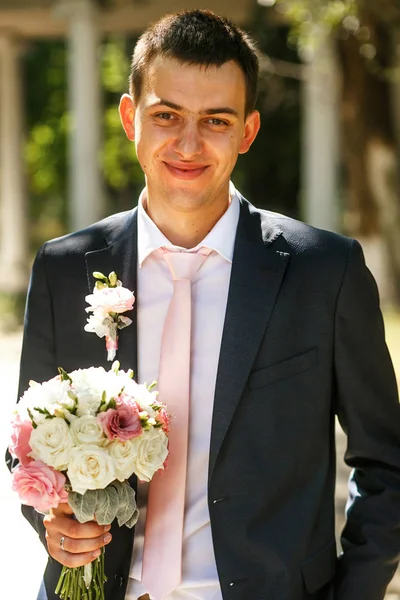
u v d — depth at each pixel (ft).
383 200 58.95
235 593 9.07
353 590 9.68
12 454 8.95
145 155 9.49
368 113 55.93
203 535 9.34
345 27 41.47
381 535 9.67
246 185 86.48
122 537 9.36
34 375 10.02
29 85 105.81
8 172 81.30
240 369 9.27
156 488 9.31
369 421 9.72
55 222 130.72
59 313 9.95
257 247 9.73
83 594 9.02
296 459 9.34
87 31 66.85
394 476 9.77
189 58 9.19
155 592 9.14
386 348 9.86
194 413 9.37
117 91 96.53
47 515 9.00
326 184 63.36
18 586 19.06
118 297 9.38
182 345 9.40
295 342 9.47
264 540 9.15
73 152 68.33
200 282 9.70
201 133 9.29
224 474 9.21
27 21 74.59
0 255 84.74
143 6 67.87
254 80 9.75
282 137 82.89
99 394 8.72
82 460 8.42
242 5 67.97
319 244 9.77
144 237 9.82
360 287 9.68
